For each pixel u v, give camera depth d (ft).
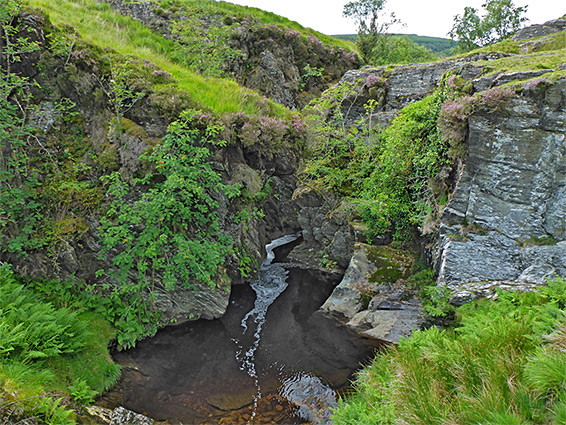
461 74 28.76
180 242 25.44
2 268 22.53
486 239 23.44
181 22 56.95
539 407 10.39
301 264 38.47
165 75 34.14
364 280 29.96
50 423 14.53
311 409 19.02
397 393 14.52
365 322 26.81
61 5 47.09
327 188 39.96
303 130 43.34
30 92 27.48
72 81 29.01
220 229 30.73
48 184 26.23
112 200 26.86
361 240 34.30
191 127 29.50
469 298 20.89
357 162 39.52
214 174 27.91
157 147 26.81
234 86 44.14
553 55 27.50
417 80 43.42
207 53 51.88
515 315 15.83
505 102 22.54
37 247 24.25
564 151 21.21
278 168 40.34
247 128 34.42
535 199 22.21
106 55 31.04
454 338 18.10
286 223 47.09
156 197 24.95
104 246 25.36
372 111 42.29
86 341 21.15
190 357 23.49
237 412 18.84
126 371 21.36
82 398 17.38
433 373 14.20
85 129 29.35
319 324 27.73
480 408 10.89
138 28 55.26
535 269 21.15
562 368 10.55
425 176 30.66
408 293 27.43
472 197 24.18
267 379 21.57
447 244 24.35
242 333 26.50
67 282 24.64
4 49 25.27
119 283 25.49
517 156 22.61
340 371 22.12
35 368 17.34
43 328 18.54
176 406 19.08
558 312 13.76
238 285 33.01
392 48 90.22
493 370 12.20
